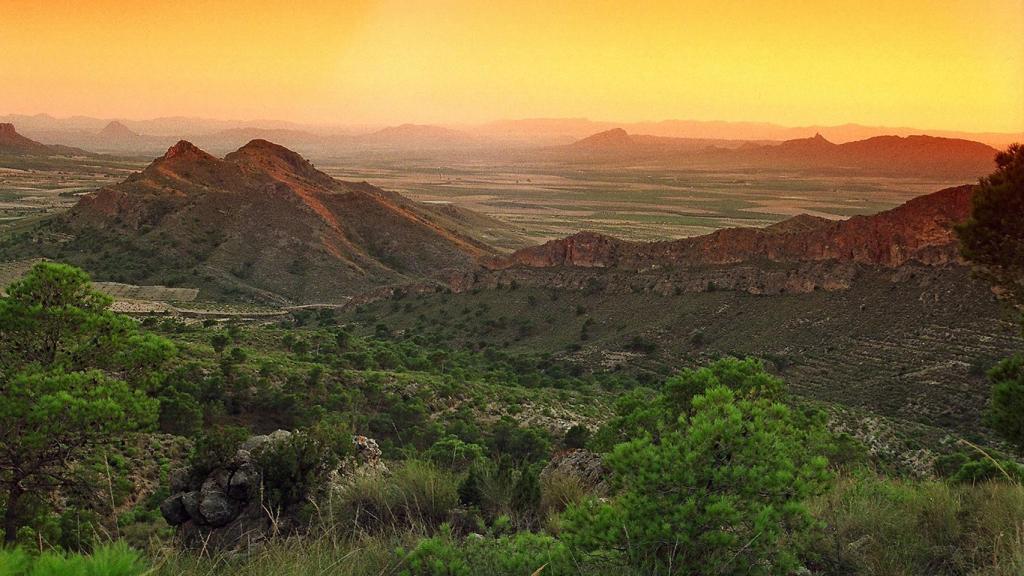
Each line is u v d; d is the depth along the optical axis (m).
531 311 100.62
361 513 8.18
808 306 76.12
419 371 61.16
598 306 96.00
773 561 5.21
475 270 115.56
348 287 150.62
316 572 5.79
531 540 6.01
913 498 7.15
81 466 15.11
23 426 13.66
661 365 75.69
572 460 12.52
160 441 28.67
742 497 5.24
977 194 12.57
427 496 8.33
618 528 5.23
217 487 11.05
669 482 5.24
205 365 42.56
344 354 63.00
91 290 17.12
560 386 64.94
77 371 15.92
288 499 10.25
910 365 60.16
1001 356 56.44
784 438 5.89
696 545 5.11
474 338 97.25
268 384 41.16
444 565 5.77
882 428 42.62
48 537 12.49
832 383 61.44
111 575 3.14
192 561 6.12
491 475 8.84
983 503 6.94
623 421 12.86
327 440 11.10
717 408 5.77
